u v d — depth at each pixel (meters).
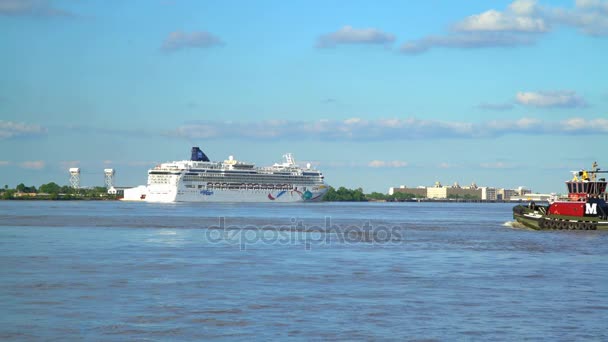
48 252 104.25
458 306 60.62
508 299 64.25
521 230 177.62
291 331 51.03
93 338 48.78
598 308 60.22
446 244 127.38
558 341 48.94
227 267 86.19
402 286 71.56
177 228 169.75
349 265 89.94
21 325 52.28
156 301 61.75
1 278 75.00
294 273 80.94
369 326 52.72
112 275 77.88
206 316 55.66
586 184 164.75
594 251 113.94
